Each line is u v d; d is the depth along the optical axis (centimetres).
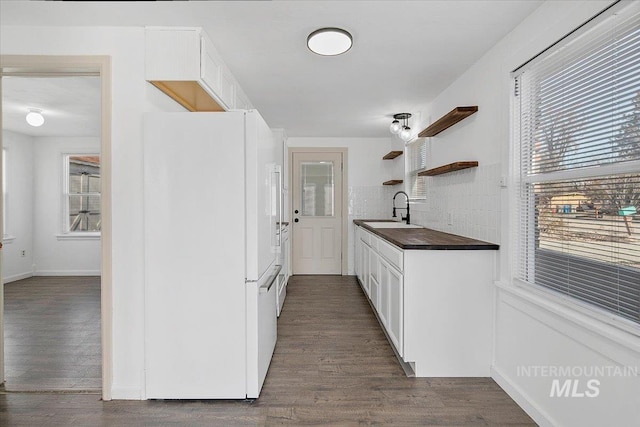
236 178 209
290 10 197
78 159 603
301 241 581
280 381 235
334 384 231
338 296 448
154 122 208
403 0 187
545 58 189
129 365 215
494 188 241
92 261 592
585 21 159
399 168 521
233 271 210
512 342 218
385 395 218
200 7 193
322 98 363
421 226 412
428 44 239
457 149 304
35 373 246
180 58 213
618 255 147
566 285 178
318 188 579
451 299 240
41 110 419
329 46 229
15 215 553
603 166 153
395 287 262
